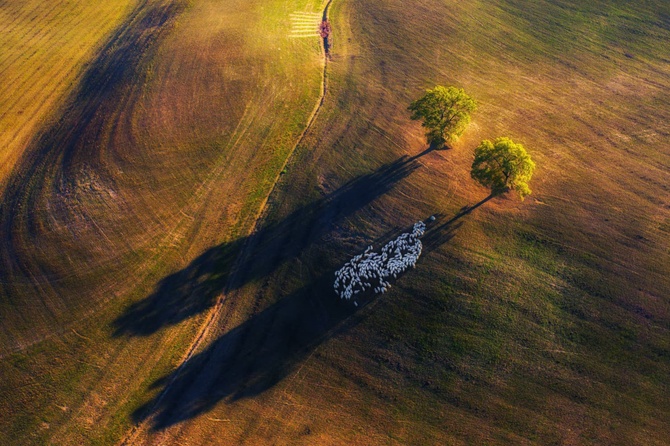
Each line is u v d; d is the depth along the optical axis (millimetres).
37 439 39062
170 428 39625
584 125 69875
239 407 40812
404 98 72938
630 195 58906
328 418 40094
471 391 41500
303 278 49625
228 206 57125
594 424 39531
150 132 65500
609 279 49344
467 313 46375
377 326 45781
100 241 52969
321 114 69438
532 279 49219
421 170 60719
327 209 56156
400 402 41000
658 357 43406
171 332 45750
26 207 56500
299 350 44375
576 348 44031
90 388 41906
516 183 52594
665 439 38625
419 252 51125
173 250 52438
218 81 73562
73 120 68812
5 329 45781
